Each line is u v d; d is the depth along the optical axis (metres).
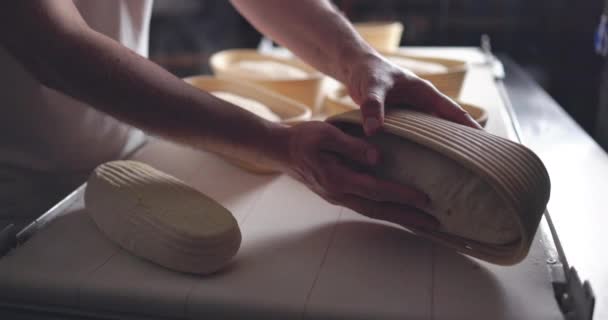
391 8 1.68
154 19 1.77
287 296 0.54
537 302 0.53
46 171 0.84
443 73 0.98
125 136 0.90
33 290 0.57
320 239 0.64
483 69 1.29
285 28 0.84
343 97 0.98
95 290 0.56
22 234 0.65
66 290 0.56
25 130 0.80
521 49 1.63
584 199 0.71
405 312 0.52
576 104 1.56
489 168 0.53
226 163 0.84
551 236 0.63
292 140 0.61
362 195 0.59
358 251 0.61
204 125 0.60
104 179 0.67
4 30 0.58
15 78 0.76
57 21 0.58
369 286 0.55
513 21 1.62
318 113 1.05
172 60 1.78
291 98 1.02
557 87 1.58
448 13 1.66
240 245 0.62
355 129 0.63
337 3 1.68
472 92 1.13
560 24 1.55
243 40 1.82
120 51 0.60
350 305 0.53
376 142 0.60
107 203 0.64
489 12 1.63
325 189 0.61
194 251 0.56
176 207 0.60
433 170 0.56
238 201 0.73
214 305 0.54
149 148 0.90
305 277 0.57
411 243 0.63
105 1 0.83
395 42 1.37
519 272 0.57
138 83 0.59
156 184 0.65
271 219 0.69
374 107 0.60
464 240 0.59
